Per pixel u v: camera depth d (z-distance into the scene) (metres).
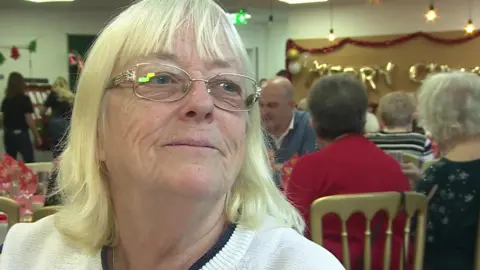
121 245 0.89
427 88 1.92
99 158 0.85
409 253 1.79
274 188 0.92
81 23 8.75
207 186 0.72
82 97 0.83
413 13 7.46
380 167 1.78
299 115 3.00
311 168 1.79
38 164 2.88
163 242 0.80
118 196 0.84
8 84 6.29
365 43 7.75
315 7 7.99
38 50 8.74
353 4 7.77
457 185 1.78
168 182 0.72
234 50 0.81
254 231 0.84
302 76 8.16
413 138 3.10
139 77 0.74
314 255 0.80
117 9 0.90
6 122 6.30
